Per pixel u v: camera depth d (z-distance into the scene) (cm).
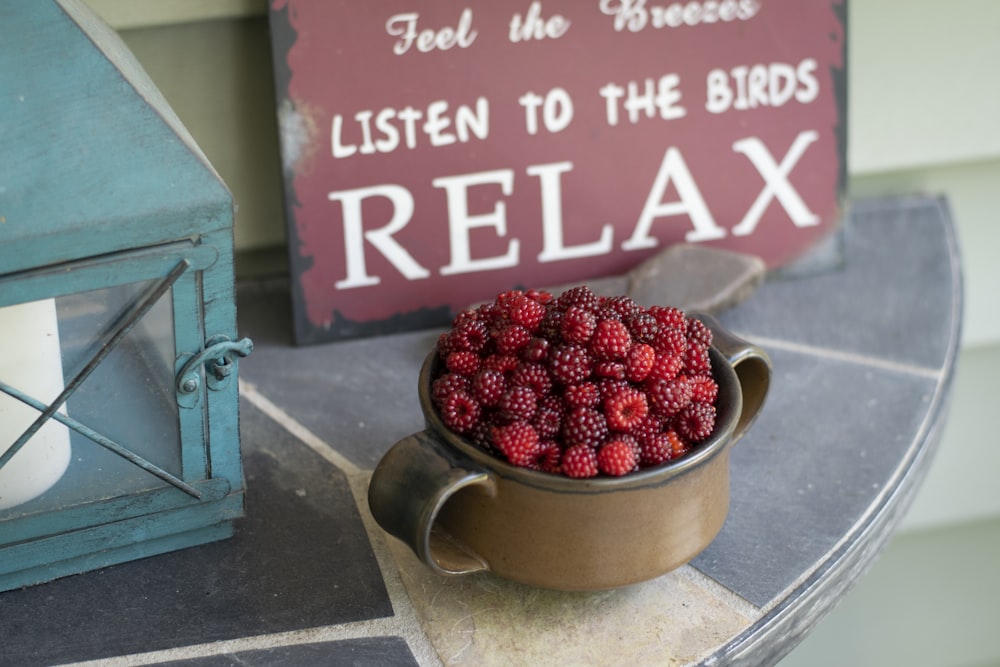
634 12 93
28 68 70
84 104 71
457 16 90
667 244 97
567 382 71
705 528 74
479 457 71
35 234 69
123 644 73
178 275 72
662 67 94
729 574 77
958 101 104
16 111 70
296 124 89
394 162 91
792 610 76
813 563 78
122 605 75
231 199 72
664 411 72
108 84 71
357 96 90
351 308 93
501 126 92
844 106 97
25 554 75
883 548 83
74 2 78
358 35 89
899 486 83
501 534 72
